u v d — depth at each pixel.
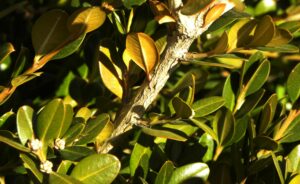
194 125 0.45
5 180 0.46
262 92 0.49
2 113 0.48
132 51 0.43
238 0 0.42
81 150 0.43
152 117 0.45
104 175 0.42
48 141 0.42
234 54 0.46
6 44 0.42
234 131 0.48
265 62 0.49
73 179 0.40
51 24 0.43
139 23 0.48
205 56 0.44
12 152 0.45
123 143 0.49
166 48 0.43
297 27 0.50
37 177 0.41
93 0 0.47
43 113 0.42
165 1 0.43
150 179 0.47
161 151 0.48
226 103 0.50
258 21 0.45
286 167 0.46
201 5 0.40
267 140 0.47
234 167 0.48
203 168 0.46
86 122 0.44
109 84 0.46
